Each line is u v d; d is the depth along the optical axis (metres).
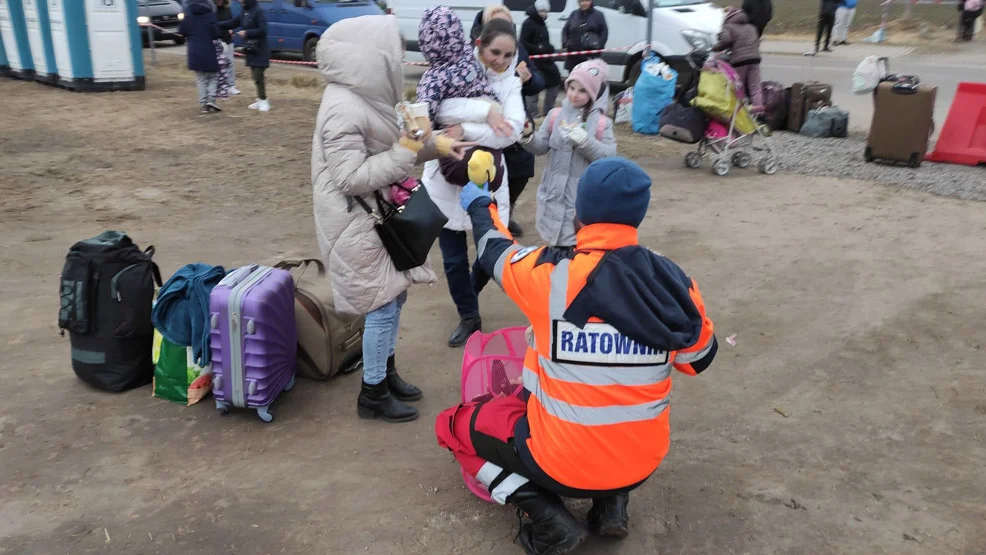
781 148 9.87
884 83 8.62
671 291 2.38
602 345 2.33
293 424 3.61
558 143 4.40
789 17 26.89
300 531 2.88
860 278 5.47
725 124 8.55
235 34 13.16
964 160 8.85
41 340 4.43
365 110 3.15
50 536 2.82
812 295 5.18
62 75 13.61
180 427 3.56
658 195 7.79
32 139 9.76
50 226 6.52
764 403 3.84
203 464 3.29
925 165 8.88
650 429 2.44
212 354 3.49
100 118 11.23
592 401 2.37
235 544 2.80
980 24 22.11
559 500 2.63
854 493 3.12
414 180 3.40
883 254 5.95
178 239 6.25
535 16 10.40
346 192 3.15
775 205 7.38
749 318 4.84
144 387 3.91
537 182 8.34
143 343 3.83
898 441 3.49
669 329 2.33
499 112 4.08
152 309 3.71
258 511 2.99
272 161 9.02
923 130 8.50
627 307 2.28
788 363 4.25
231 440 3.47
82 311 3.70
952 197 7.54
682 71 12.19
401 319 4.89
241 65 17.81
